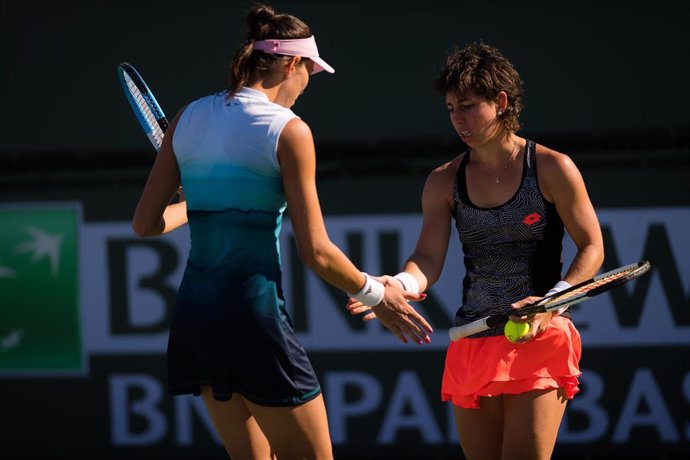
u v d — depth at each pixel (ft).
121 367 68.28
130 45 67.67
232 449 36.96
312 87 67.10
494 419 41.63
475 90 39.22
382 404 67.00
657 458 65.05
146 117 43.75
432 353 66.59
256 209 33.94
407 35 66.39
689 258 64.85
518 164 40.01
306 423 35.24
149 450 68.28
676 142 64.80
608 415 65.46
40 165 68.44
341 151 67.10
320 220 34.17
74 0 67.87
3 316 68.74
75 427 68.54
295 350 34.83
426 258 41.83
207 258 34.45
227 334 33.99
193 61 67.21
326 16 66.74
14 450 68.74
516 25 65.67
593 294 37.24
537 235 39.93
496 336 40.47
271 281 34.30
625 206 65.41
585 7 65.10
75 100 68.13
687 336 64.95
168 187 36.24
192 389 35.70
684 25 64.49
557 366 39.96
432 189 42.27
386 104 66.74
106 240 68.49
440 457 66.49
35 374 68.74
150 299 68.23
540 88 65.62
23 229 68.74
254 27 35.60
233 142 33.78
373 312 39.17
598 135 65.31
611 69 65.10
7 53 68.33
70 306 68.64
